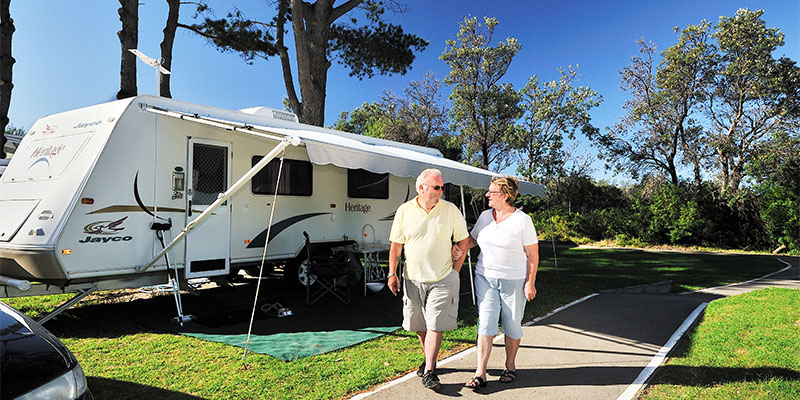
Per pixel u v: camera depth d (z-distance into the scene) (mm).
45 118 5961
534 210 26312
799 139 18906
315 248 7402
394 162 5312
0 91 9305
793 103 19906
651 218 19828
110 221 5023
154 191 5418
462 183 6406
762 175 18828
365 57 15070
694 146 22125
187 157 5750
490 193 3512
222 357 4082
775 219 17312
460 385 3502
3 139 9289
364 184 8203
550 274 9820
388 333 4926
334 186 7652
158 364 3889
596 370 3836
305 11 12703
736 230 19125
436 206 3463
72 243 4699
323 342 4555
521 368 3885
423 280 3416
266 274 8578
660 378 3645
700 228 18703
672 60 21453
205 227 5895
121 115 5184
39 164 5418
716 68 21281
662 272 10898
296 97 13266
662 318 5750
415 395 3314
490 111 26453
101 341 4551
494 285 3465
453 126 27625
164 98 5613
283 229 6863
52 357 2184
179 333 4863
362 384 3459
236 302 6512
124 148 5168
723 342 4520
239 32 13078
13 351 2105
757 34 20266
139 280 5387
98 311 5898
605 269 11227
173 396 3248
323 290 7277
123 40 10008
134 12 10148
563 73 26906
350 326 5215
